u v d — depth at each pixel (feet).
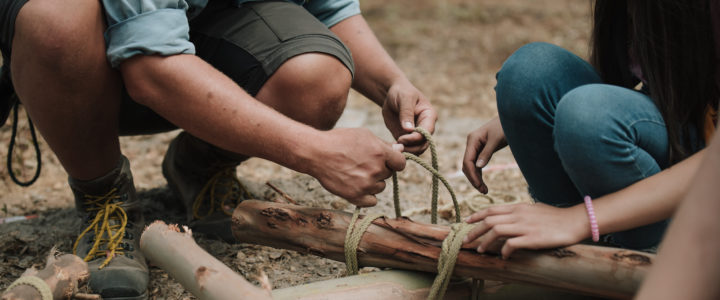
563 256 4.20
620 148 4.43
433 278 4.71
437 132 11.32
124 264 5.33
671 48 4.44
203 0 5.43
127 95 6.05
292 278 5.80
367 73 6.14
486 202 7.61
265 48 5.49
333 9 6.21
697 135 4.69
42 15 4.66
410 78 15.66
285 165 4.76
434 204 5.32
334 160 4.67
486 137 5.64
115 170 5.73
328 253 4.97
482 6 24.34
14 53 4.88
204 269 4.32
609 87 4.65
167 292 5.53
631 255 4.06
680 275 2.73
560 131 4.58
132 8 4.70
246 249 6.32
